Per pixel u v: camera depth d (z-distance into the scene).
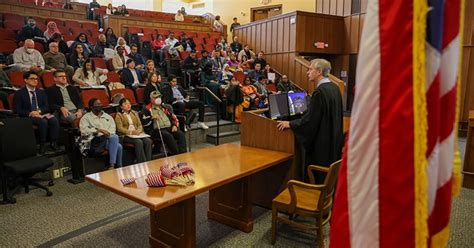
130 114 4.46
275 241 2.51
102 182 2.13
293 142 2.84
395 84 0.87
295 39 8.30
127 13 10.38
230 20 12.83
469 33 6.76
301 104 3.77
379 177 0.90
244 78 7.23
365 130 0.93
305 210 2.33
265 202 3.12
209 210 2.92
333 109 2.72
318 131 2.74
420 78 0.83
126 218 2.91
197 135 5.88
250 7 12.23
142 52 8.02
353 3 8.53
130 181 2.13
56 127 4.08
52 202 3.26
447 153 0.92
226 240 2.55
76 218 2.90
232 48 9.76
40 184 3.49
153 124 4.59
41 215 2.96
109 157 3.93
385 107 0.89
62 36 7.00
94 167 4.00
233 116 6.45
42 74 4.93
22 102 4.01
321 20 8.49
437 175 0.90
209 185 2.07
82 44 6.50
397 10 0.87
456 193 0.97
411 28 0.85
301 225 2.38
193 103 5.88
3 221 2.83
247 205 2.65
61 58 5.66
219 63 8.08
